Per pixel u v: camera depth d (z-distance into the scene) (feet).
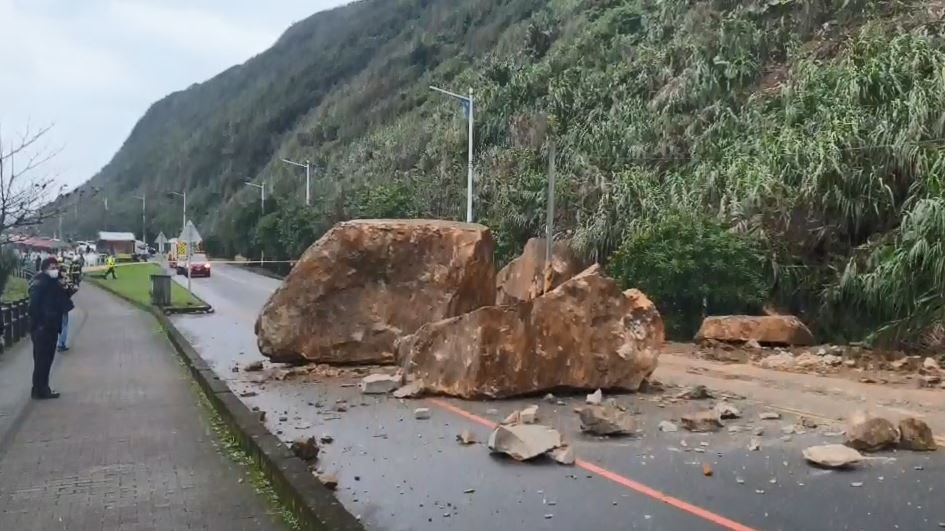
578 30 162.30
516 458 26.07
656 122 97.40
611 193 86.58
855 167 63.87
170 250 258.16
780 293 66.18
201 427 30.22
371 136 222.28
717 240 65.21
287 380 44.80
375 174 183.52
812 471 24.25
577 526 19.63
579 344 38.91
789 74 85.71
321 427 32.04
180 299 104.63
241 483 22.63
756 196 68.44
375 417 34.01
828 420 31.78
